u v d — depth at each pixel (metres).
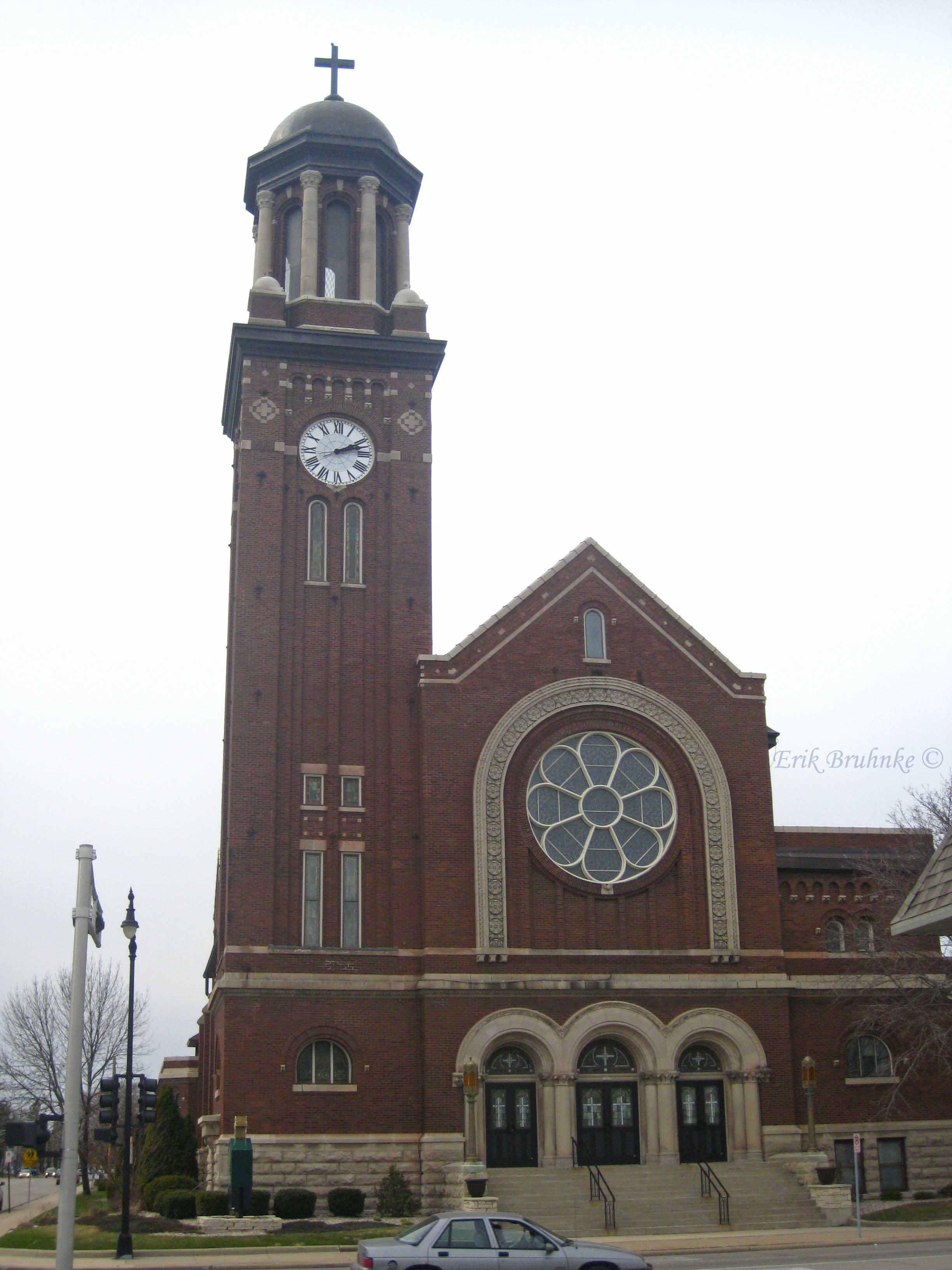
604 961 46.19
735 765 49.19
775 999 46.84
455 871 46.19
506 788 47.28
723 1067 46.50
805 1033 47.72
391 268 56.12
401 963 45.84
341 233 56.09
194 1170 50.62
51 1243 38.38
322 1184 43.25
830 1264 29.95
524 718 48.09
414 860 47.00
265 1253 35.66
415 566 50.53
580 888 46.81
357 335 52.22
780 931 47.75
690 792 48.59
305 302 53.19
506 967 45.50
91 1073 84.06
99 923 28.09
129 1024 38.88
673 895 47.66
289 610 49.22
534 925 46.38
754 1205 42.22
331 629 49.31
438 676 47.91
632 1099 45.69
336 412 51.81
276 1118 43.59
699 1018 46.06
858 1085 47.53
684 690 49.53
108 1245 37.44
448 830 46.56
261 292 52.47
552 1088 44.69
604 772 48.53
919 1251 33.50
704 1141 45.72
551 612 49.47
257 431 50.69
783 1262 30.81
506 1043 45.16
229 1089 43.59
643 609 50.19
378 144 55.56
